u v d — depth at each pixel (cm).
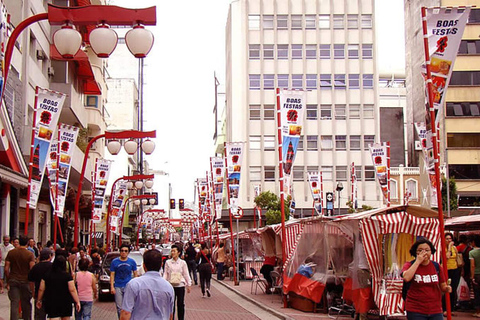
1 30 1023
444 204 5009
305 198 6606
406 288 879
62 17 936
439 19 1258
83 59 3775
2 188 2544
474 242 1648
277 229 2088
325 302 1750
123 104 8838
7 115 2230
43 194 3228
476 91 5997
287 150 1978
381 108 7319
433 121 1250
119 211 4247
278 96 1978
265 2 6844
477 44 6006
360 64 6788
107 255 2425
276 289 2355
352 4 6838
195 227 9662
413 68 6944
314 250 1852
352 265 1580
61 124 2177
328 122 6725
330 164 6675
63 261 1085
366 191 6650
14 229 2756
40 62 3231
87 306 1252
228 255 3653
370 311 1477
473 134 5988
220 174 3512
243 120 6738
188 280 1470
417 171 6631
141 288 696
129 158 8550
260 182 6662
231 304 2159
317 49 6806
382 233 1427
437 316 854
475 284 1580
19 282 1320
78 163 3584
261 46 6806
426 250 862
